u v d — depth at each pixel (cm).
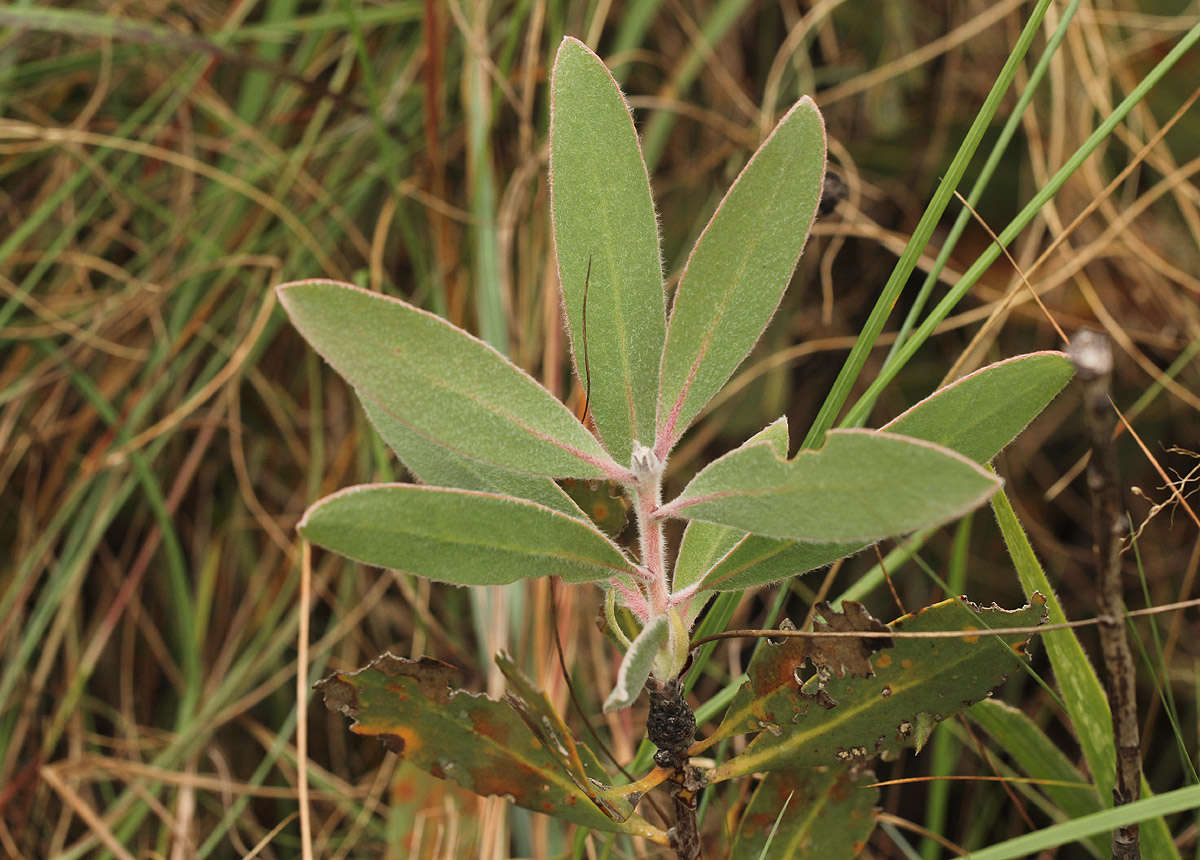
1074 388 99
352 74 107
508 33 102
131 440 95
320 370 104
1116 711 52
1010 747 60
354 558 49
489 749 53
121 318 102
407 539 49
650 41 110
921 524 47
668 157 109
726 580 54
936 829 69
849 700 54
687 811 54
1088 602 94
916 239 59
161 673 100
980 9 104
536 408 51
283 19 105
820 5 102
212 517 102
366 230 106
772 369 102
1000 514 57
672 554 93
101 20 89
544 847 74
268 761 85
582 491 58
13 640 95
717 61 108
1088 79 99
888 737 55
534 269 96
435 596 95
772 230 52
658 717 53
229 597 101
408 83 103
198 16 108
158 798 90
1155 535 93
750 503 50
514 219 96
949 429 53
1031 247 98
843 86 107
